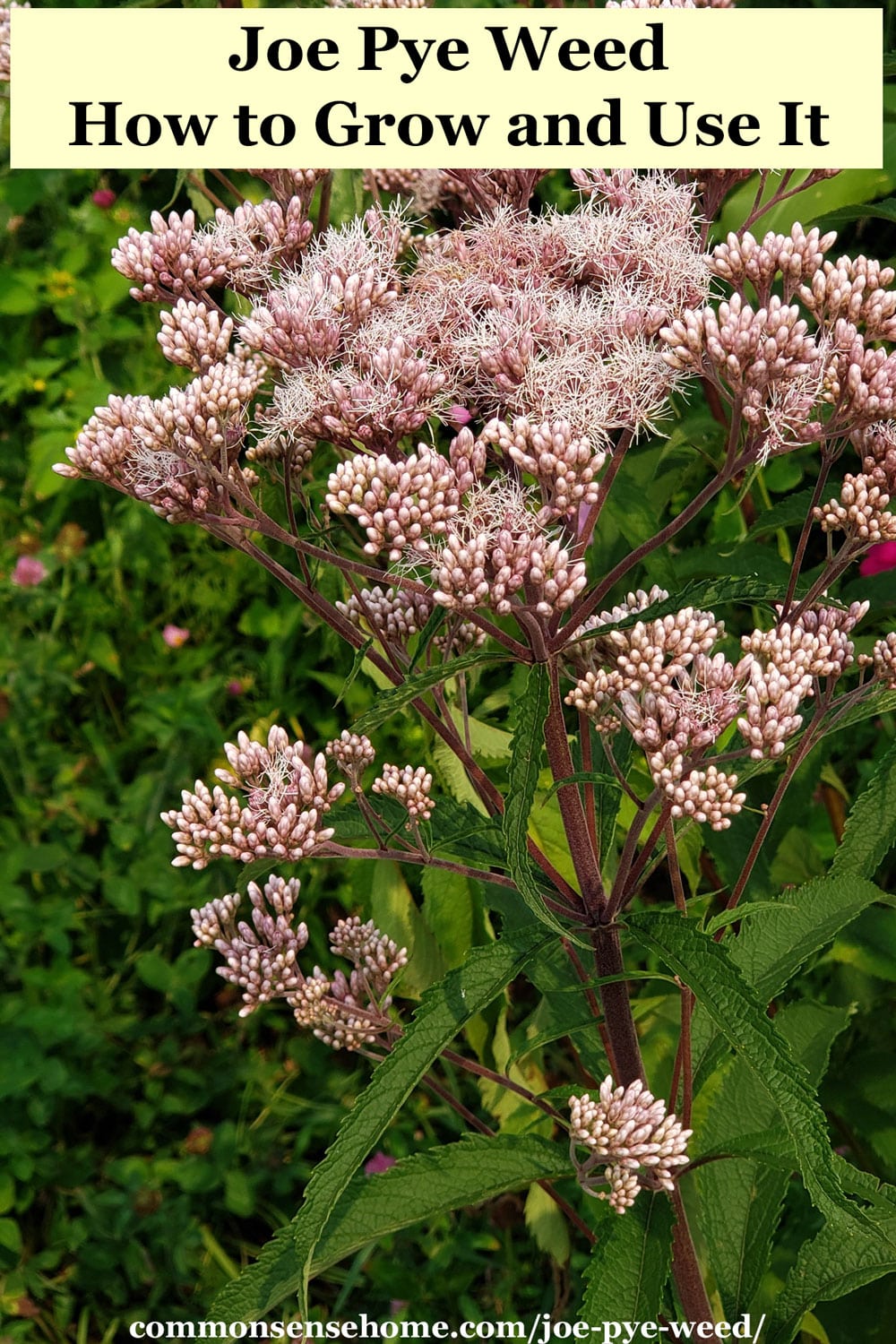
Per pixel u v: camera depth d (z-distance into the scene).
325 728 1.01
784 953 0.49
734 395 0.45
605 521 0.64
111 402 0.48
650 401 0.46
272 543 0.67
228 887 0.97
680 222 0.48
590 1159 0.47
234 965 0.52
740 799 0.45
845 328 0.46
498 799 0.50
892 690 0.48
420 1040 0.44
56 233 1.23
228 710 1.08
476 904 0.66
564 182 0.73
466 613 0.45
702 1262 0.57
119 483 0.48
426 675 0.44
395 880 0.68
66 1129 0.93
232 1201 0.85
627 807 0.64
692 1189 0.57
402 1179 0.48
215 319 0.49
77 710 1.13
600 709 0.47
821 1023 0.57
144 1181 0.86
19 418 1.26
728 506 0.76
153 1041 0.96
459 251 0.50
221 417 0.46
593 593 0.45
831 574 0.48
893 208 0.60
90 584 1.15
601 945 0.48
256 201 0.71
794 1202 0.71
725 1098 0.52
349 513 0.45
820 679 0.54
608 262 0.48
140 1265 0.83
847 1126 0.65
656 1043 0.63
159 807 1.01
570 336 0.47
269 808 0.48
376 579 0.45
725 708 0.46
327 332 0.47
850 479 0.46
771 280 0.47
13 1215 0.89
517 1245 0.80
